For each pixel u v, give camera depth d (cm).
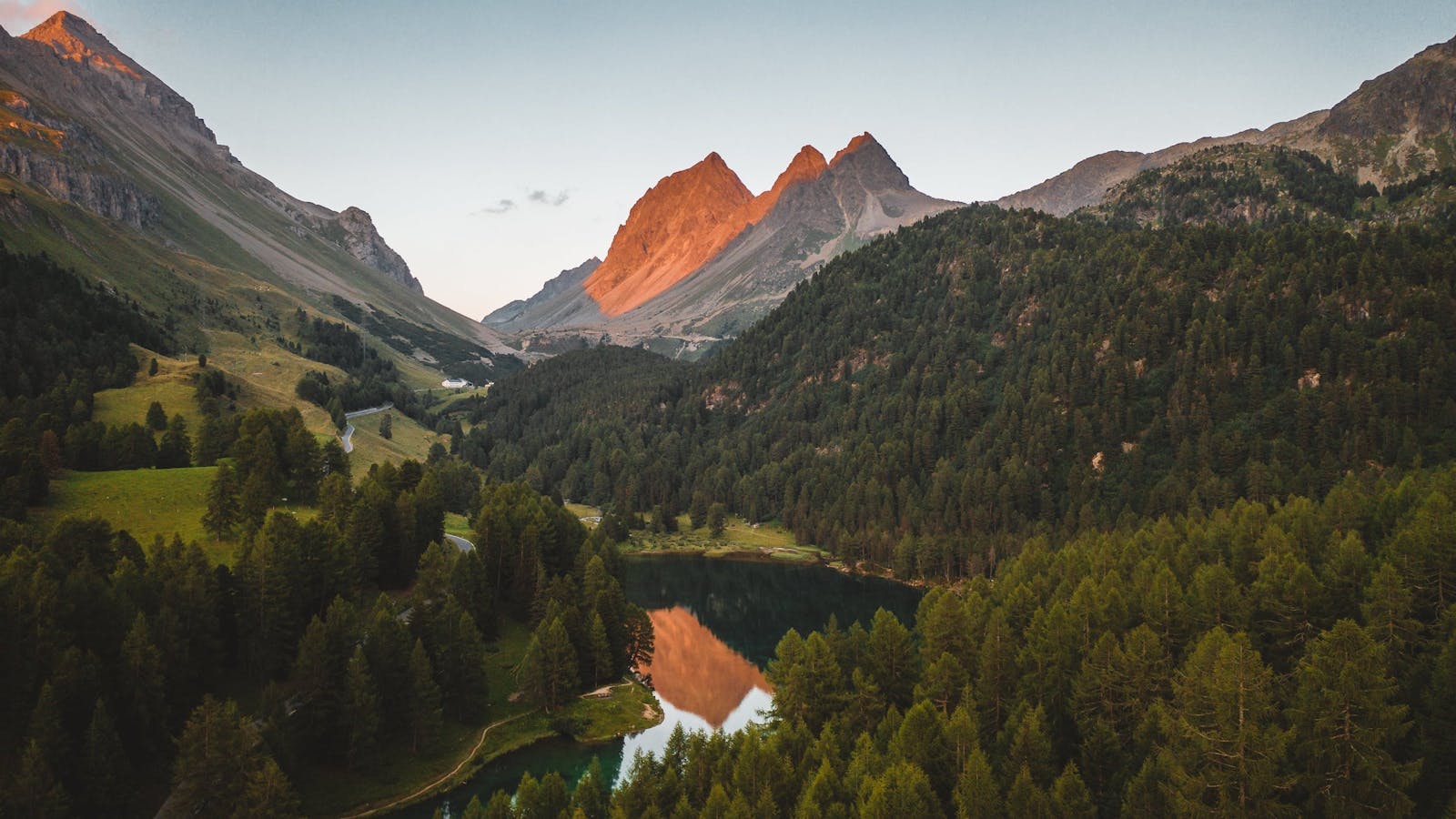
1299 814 6831
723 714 13625
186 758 8075
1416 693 7869
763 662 16575
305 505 16338
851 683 10950
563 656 12469
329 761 10150
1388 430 18400
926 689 9719
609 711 12550
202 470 16112
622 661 14138
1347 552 10162
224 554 13012
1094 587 11031
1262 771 6950
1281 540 11625
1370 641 7762
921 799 7106
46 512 13450
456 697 11575
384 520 14725
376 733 10400
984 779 7306
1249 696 7331
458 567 13462
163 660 9262
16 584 8819
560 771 10850
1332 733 7162
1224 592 10444
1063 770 8250
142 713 8762
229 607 10950
